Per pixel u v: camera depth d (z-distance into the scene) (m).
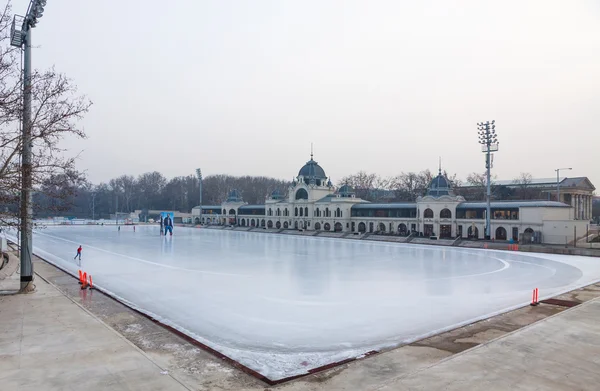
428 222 96.62
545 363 17.19
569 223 74.69
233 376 16.17
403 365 17.53
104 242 88.06
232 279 42.19
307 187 127.06
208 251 70.81
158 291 35.84
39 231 127.38
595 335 20.98
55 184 28.84
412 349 19.78
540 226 78.94
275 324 25.67
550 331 21.69
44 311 25.73
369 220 111.50
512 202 88.75
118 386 14.83
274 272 46.97
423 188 155.62
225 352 20.27
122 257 61.22
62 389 14.50
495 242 81.06
